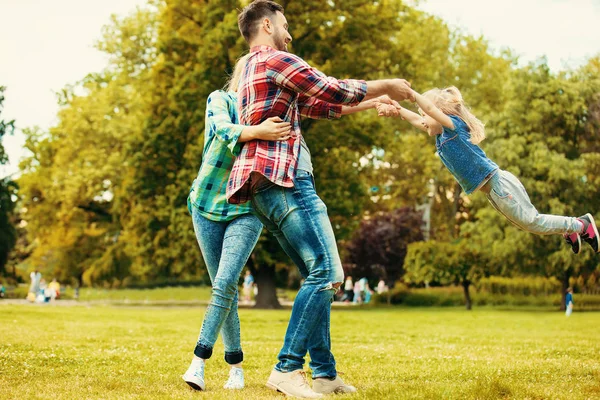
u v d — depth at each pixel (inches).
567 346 347.3
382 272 1685.5
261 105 160.4
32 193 1675.7
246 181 156.3
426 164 1774.1
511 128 1160.2
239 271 173.9
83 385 171.8
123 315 675.4
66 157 1531.7
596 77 1176.8
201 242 182.2
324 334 165.8
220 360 245.3
